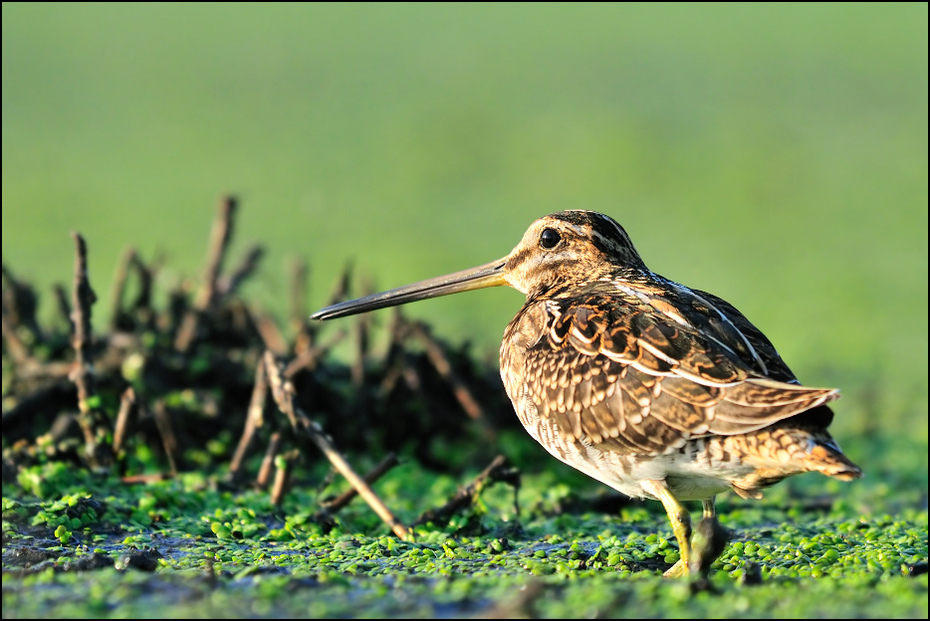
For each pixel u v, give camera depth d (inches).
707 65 1533.0
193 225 997.8
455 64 1557.6
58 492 427.2
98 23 1616.6
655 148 1272.1
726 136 1293.1
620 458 355.6
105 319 712.4
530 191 1177.4
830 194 1166.3
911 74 1487.5
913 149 1280.8
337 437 550.9
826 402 316.8
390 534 419.5
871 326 838.5
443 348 572.7
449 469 550.3
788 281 940.0
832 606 303.1
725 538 348.2
